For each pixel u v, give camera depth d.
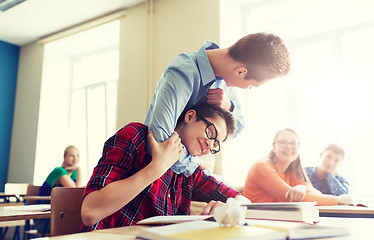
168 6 3.36
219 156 2.80
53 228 0.99
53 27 4.32
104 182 0.76
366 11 2.82
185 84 1.12
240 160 3.04
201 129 0.98
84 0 3.63
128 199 0.77
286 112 3.11
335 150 2.41
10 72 4.74
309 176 2.46
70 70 4.81
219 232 0.51
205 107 1.03
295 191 1.87
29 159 4.36
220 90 1.20
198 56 1.24
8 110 4.66
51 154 4.45
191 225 0.60
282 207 0.76
